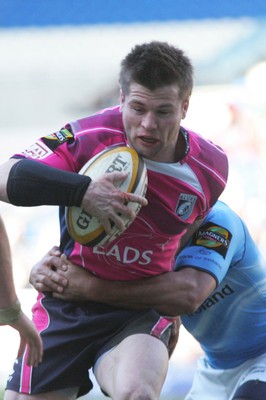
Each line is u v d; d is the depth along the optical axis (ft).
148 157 46.32
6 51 132.67
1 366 85.56
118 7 134.92
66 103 131.13
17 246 104.27
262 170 110.73
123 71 45.37
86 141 46.91
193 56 130.82
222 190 49.83
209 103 116.47
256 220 107.34
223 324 55.62
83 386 51.49
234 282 54.85
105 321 50.21
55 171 44.21
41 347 46.80
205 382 59.11
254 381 54.03
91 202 43.60
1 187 44.60
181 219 48.70
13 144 126.62
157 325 49.73
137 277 49.88
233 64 129.49
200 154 48.70
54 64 132.16
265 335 56.03
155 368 46.39
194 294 50.21
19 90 130.62
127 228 47.52
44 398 50.42
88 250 49.19
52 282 50.83
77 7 135.44
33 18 135.23
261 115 115.34
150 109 44.04
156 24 133.49
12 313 44.83
